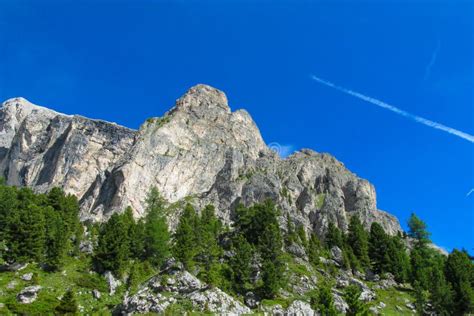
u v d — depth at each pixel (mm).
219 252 139875
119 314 102625
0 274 108062
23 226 114625
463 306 121938
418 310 120312
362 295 125562
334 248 160500
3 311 92250
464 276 133375
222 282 115812
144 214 189125
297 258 145750
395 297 131500
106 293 111438
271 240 130250
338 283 133875
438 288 122188
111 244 121688
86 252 129625
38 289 101750
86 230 151875
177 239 132750
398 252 155625
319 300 110562
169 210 189250
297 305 109000
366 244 161250
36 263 115500
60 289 107000
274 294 116750
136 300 103438
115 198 187375
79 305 103062
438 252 187750
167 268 120875
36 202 150625
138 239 132750
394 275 148250
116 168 198875
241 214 158250
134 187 193500
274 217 153000
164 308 100750
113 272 118750
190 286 109312
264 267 121375
